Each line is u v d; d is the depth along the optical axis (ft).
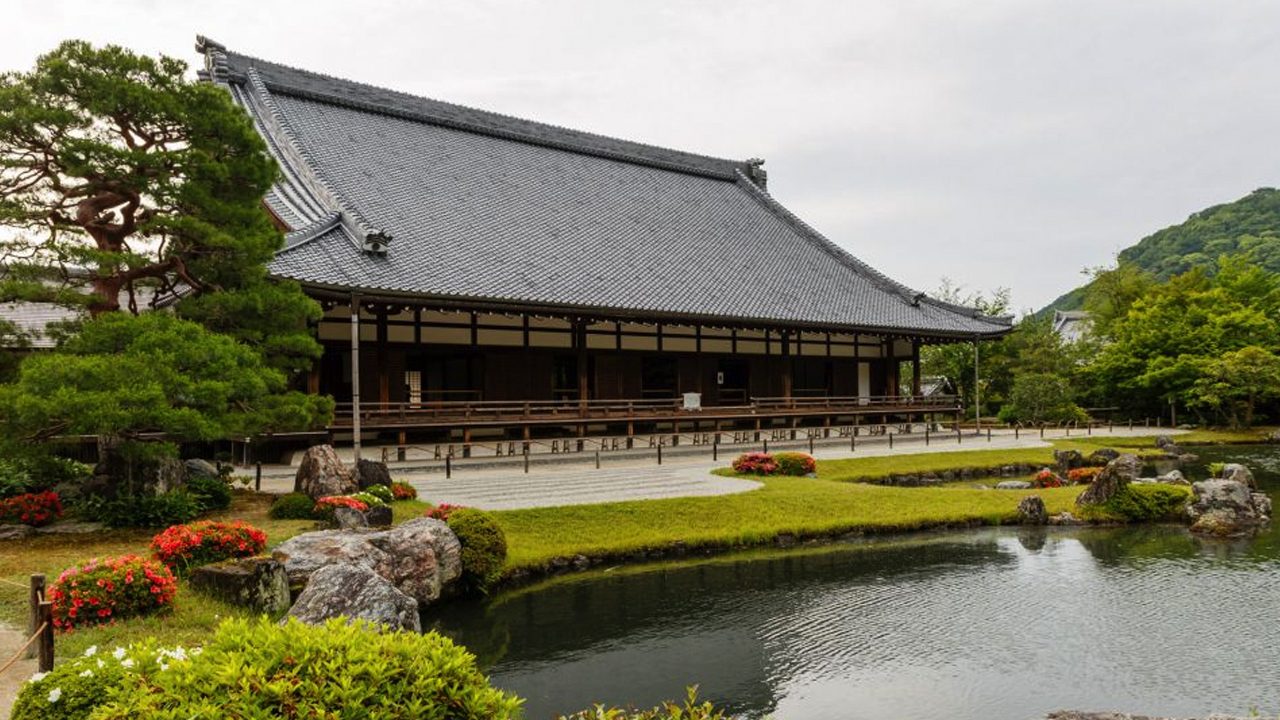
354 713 14.39
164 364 43.70
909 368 225.35
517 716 32.22
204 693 14.60
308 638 15.72
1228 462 124.98
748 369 129.49
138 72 50.01
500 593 51.01
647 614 47.03
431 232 101.24
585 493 72.49
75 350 45.60
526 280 97.66
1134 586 52.95
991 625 45.14
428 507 62.03
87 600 32.60
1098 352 211.61
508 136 138.00
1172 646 41.63
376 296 81.15
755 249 142.82
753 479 84.33
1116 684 36.81
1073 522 74.02
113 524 48.75
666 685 36.83
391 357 94.53
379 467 66.64
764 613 47.32
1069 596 50.70
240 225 54.85
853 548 63.87
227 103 53.67
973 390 205.36
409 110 128.26
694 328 120.67
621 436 111.14
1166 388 181.57
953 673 38.19
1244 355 162.71
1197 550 63.67
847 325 124.26
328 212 93.81
